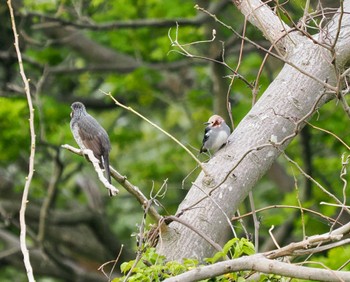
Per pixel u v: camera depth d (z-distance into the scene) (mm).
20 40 18172
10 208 18578
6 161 17672
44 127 17203
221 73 16047
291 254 6602
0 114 16188
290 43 8445
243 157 7281
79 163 17891
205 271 6484
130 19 18531
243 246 6867
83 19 16938
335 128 16562
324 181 16141
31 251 18844
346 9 8539
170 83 20500
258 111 8125
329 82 8203
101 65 19047
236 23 17188
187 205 7781
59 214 18156
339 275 6320
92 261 20484
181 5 17578
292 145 17797
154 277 6848
